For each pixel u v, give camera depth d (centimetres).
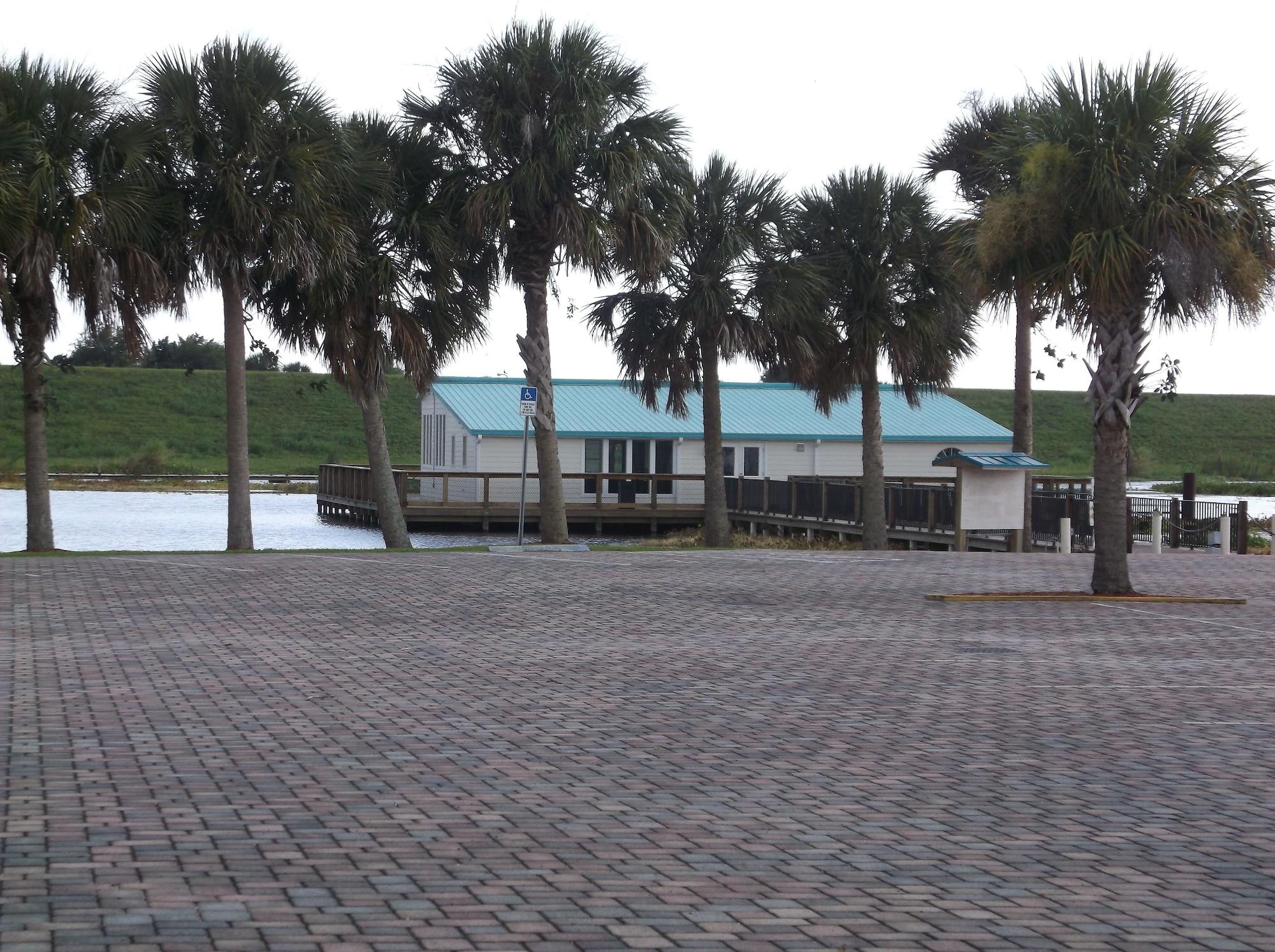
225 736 824
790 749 821
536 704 955
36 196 2122
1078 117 1639
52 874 545
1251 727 919
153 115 2339
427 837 614
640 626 1405
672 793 705
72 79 2252
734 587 1809
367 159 2516
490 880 551
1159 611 1616
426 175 2630
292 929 486
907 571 2105
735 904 527
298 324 2586
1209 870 587
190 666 1092
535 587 1769
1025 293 1794
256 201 2342
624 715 921
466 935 484
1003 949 484
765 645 1273
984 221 1697
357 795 688
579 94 2530
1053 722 927
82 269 2198
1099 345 1756
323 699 958
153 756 768
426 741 824
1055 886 561
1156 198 1625
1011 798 710
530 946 475
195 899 517
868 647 1273
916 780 746
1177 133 1639
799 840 622
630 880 555
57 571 1903
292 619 1416
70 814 638
